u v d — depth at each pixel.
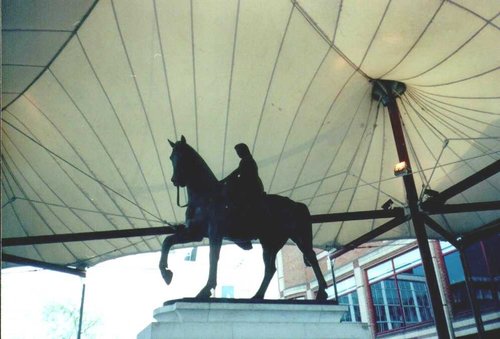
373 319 17.64
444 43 7.82
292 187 12.02
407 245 16.91
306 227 5.89
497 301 13.16
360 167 12.17
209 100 9.59
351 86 9.94
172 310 4.39
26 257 12.91
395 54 8.54
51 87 8.65
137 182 10.99
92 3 7.25
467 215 12.78
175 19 7.85
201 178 5.19
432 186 12.59
